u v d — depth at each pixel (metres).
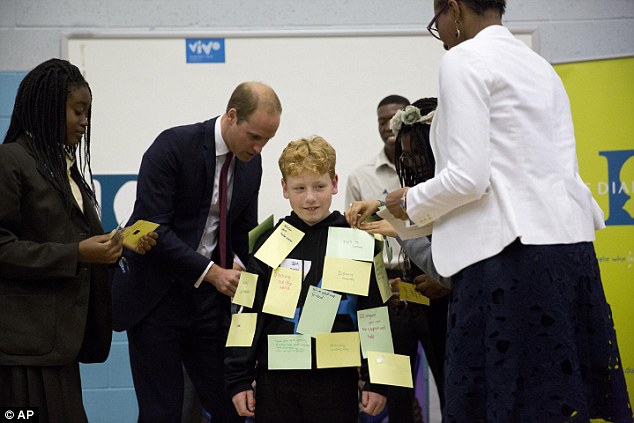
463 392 1.71
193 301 2.44
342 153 3.68
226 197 2.48
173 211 2.43
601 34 3.80
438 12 1.93
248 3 3.71
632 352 3.35
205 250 2.49
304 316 2.07
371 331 2.08
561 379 1.65
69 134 2.02
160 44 3.62
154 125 3.61
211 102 3.64
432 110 2.25
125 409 3.54
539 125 1.75
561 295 1.69
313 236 2.17
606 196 3.44
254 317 2.14
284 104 3.68
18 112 1.98
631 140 3.44
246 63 3.66
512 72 1.77
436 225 1.83
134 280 2.40
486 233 1.71
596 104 3.47
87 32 3.62
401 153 2.28
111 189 3.58
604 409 1.76
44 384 1.86
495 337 1.67
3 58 3.64
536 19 3.79
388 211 1.97
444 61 1.78
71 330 1.91
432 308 2.43
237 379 2.12
